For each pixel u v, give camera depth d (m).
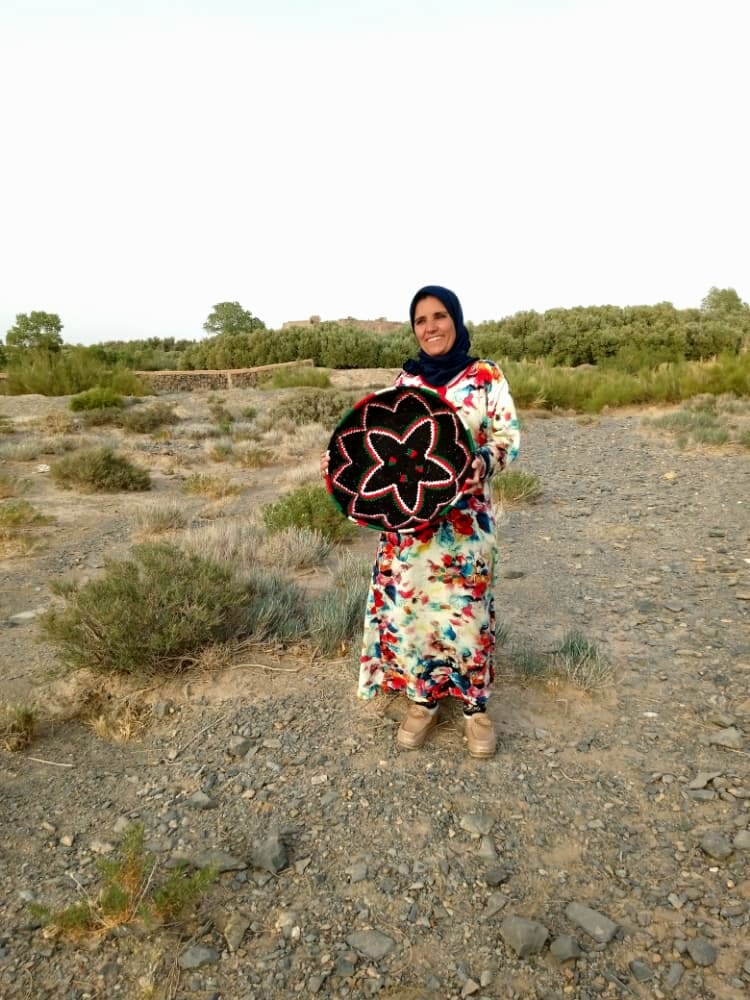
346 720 3.79
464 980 2.27
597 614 5.41
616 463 12.08
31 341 68.75
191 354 44.78
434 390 3.07
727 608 5.40
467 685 3.36
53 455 14.18
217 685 4.20
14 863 2.81
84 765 3.51
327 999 2.21
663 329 38.00
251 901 2.59
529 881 2.68
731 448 12.12
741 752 3.48
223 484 11.22
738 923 2.46
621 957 2.34
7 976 2.29
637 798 3.15
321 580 6.31
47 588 6.43
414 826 2.97
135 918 2.50
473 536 3.13
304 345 40.50
